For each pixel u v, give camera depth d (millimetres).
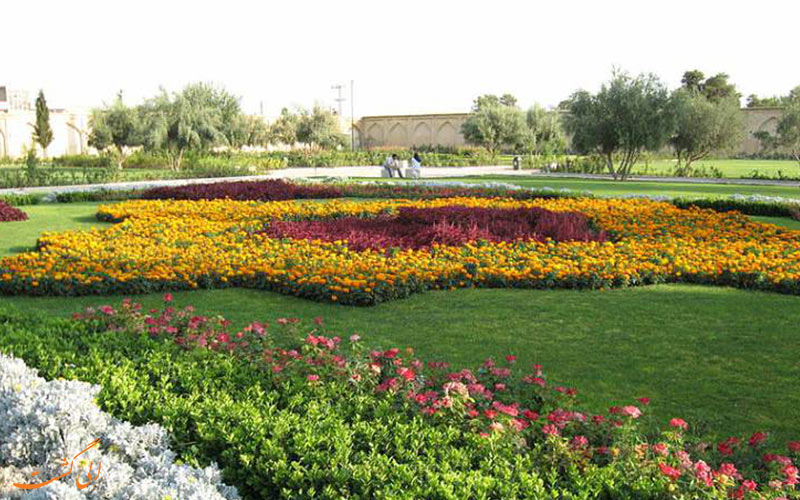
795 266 6949
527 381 3637
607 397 4031
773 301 6195
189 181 20312
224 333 4402
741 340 5066
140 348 4145
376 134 52562
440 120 49125
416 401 3227
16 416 2668
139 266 6945
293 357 3818
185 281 6621
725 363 4598
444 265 6961
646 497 2494
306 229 9305
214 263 7031
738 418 3750
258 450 2717
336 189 15523
